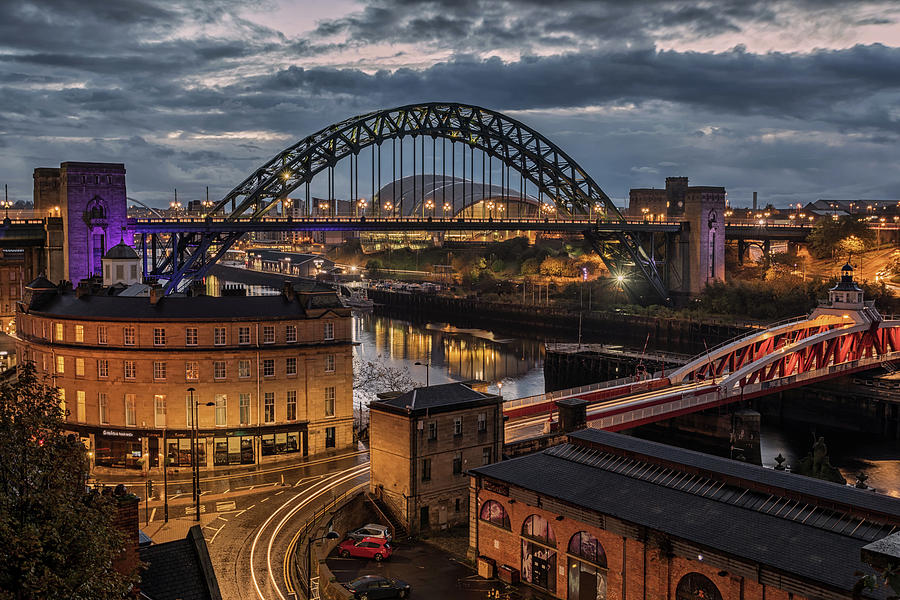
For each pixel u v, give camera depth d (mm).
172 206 198625
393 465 78438
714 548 53000
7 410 29266
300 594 59250
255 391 90812
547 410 110438
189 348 89125
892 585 25562
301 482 84438
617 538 59156
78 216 145375
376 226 198000
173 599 36906
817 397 145375
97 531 28844
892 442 130625
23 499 27781
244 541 68875
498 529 68125
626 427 104000
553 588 64000
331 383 94938
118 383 90125
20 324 103938
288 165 198500
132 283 124000
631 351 185375
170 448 89812
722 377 137625
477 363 188000
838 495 56531
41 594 26234
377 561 69812
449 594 63531
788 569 49531
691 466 63594
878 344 147000
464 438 80625
